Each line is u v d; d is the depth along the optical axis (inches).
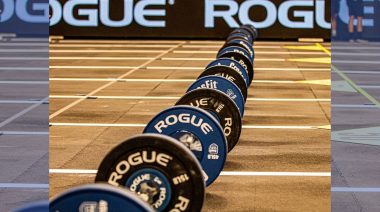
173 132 254.8
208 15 1143.6
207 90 305.7
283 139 399.9
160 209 192.7
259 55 915.4
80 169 328.8
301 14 1136.8
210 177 257.4
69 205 147.5
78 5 1155.3
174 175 192.1
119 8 1152.2
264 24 1138.0
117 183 193.8
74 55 912.3
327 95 585.0
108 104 524.7
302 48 1033.5
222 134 254.1
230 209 267.7
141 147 192.2
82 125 440.8
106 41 1134.4
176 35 1149.7
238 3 1136.8
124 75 701.3
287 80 673.0
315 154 364.8
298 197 286.4
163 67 765.9
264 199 281.9
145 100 543.8
